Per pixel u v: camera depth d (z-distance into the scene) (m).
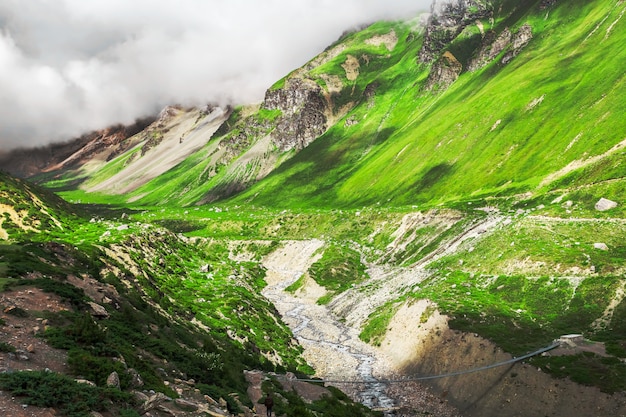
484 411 65.88
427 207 188.38
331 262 168.25
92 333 36.34
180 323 71.38
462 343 80.25
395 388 78.50
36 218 98.31
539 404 61.31
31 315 37.66
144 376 34.81
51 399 24.06
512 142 198.12
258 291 143.50
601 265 90.12
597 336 73.31
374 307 121.00
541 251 102.25
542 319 83.38
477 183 190.50
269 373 66.25
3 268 47.44
